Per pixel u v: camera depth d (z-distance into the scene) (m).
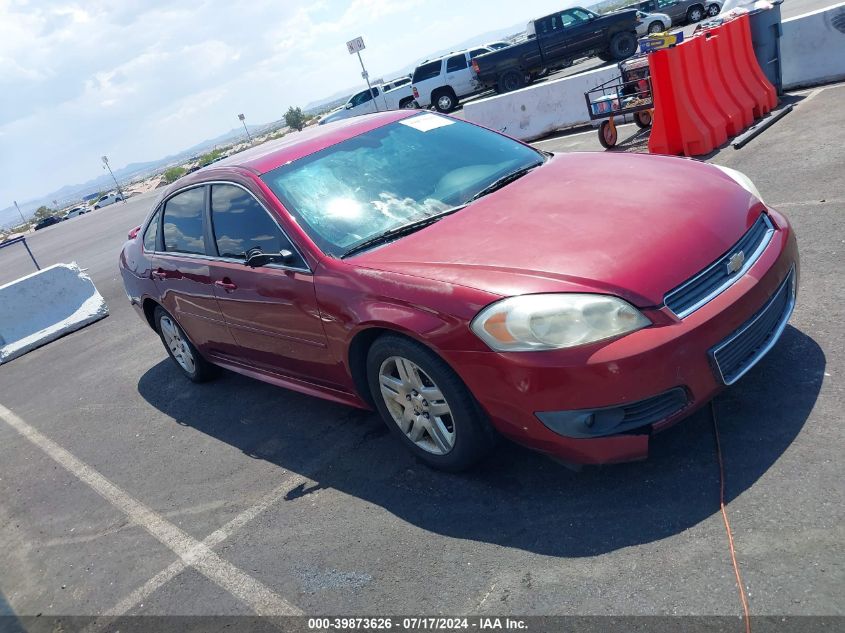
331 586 3.00
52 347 9.03
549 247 3.03
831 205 5.26
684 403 2.81
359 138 4.38
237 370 5.06
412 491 3.46
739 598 2.32
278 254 3.74
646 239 2.96
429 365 3.11
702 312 2.79
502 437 3.50
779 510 2.62
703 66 8.09
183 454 4.73
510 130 12.42
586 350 2.69
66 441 5.63
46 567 3.89
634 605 2.42
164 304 5.32
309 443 4.29
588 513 2.92
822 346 3.52
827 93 8.61
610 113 9.25
